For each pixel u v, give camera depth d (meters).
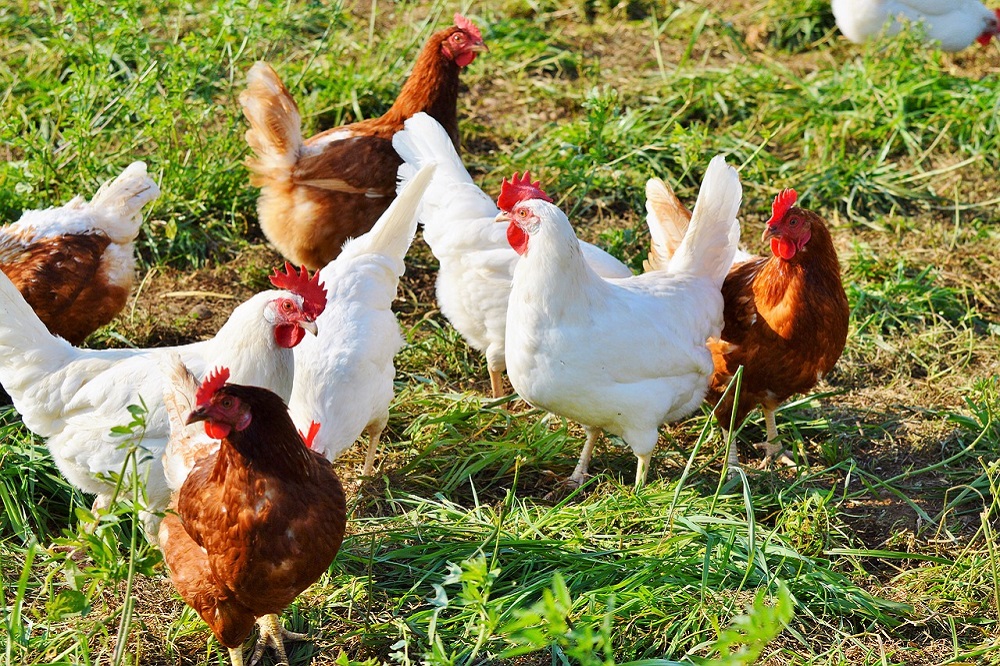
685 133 4.36
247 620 3.31
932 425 3.80
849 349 3.96
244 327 3.44
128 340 3.95
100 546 3.21
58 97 4.16
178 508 3.30
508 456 3.73
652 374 3.58
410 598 3.46
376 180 3.96
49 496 3.61
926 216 4.32
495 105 4.66
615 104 4.46
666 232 3.80
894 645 3.40
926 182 4.41
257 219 4.27
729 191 3.65
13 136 4.09
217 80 4.39
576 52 4.97
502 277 3.72
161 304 4.05
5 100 4.40
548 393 3.58
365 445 3.77
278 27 4.31
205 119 4.35
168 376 3.40
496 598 3.45
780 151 4.51
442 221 3.77
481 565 3.19
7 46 4.70
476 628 3.36
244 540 3.24
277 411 3.24
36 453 3.61
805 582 3.46
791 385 3.66
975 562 3.50
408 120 3.86
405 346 3.95
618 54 4.98
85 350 3.52
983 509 3.63
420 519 3.59
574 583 3.45
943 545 3.56
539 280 3.52
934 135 4.53
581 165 4.22
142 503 3.40
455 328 3.89
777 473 3.72
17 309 3.46
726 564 3.47
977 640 3.41
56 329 3.74
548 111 4.64
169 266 4.15
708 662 3.09
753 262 3.71
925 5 4.75
